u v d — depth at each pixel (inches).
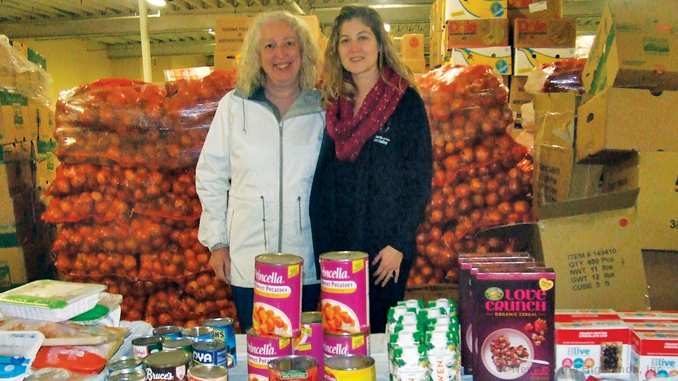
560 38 135.2
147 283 103.2
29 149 126.6
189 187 101.1
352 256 44.8
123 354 49.8
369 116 69.0
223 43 138.5
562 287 60.3
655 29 76.2
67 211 100.4
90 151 99.5
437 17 157.6
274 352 42.6
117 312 54.1
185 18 296.7
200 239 80.3
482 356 43.3
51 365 44.3
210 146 78.4
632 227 60.2
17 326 46.3
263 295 43.1
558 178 86.7
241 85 76.2
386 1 304.5
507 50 135.9
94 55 417.7
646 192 69.6
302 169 74.5
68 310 47.1
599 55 80.3
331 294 44.2
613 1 78.7
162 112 98.9
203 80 100.8
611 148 71.5
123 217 99.9
